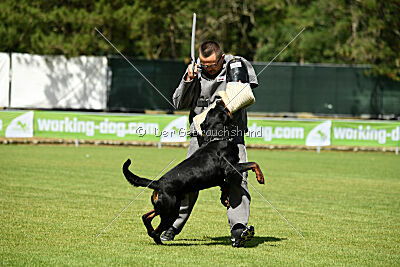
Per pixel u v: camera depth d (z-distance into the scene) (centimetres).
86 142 2064
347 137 1986
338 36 3212
